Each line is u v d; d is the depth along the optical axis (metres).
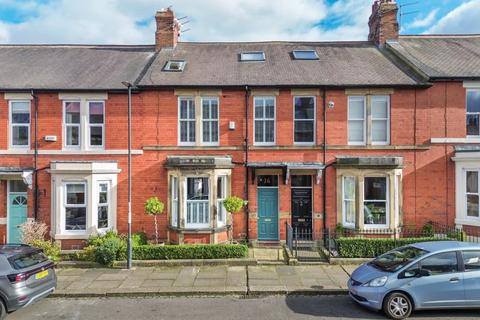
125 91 13.35
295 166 12.80
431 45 16.38
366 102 13.51
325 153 13.44
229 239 13.15
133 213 13.41
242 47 17.12
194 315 7.65
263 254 12.16
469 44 16.45
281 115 13.56
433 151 13.40
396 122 13.45
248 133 13.53
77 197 12.94
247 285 9.31
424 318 7.36
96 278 9.98
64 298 8.80
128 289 9.09
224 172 13.02
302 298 8.70
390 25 16.61
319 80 13.51
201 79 13.68
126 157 13.51
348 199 13.24
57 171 12.70
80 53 16.66
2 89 13.16
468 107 13.56
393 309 7.38
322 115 13.52
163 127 13.56
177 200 12.77
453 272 7.45
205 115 13.72
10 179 13.42
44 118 13.50
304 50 16.31
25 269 7.51
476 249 7.68
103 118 13.67
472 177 13.01
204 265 11.05
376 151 13.41
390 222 12.70
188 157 12.80
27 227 12.10
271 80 13.55
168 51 16.48
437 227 13.14
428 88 13.43
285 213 13.51
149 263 11.03
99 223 13.09
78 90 13.30
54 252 11.53
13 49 16.91
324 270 10.53
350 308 8.02
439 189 13.31
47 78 14.02
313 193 13.48
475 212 12.89
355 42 17.39
